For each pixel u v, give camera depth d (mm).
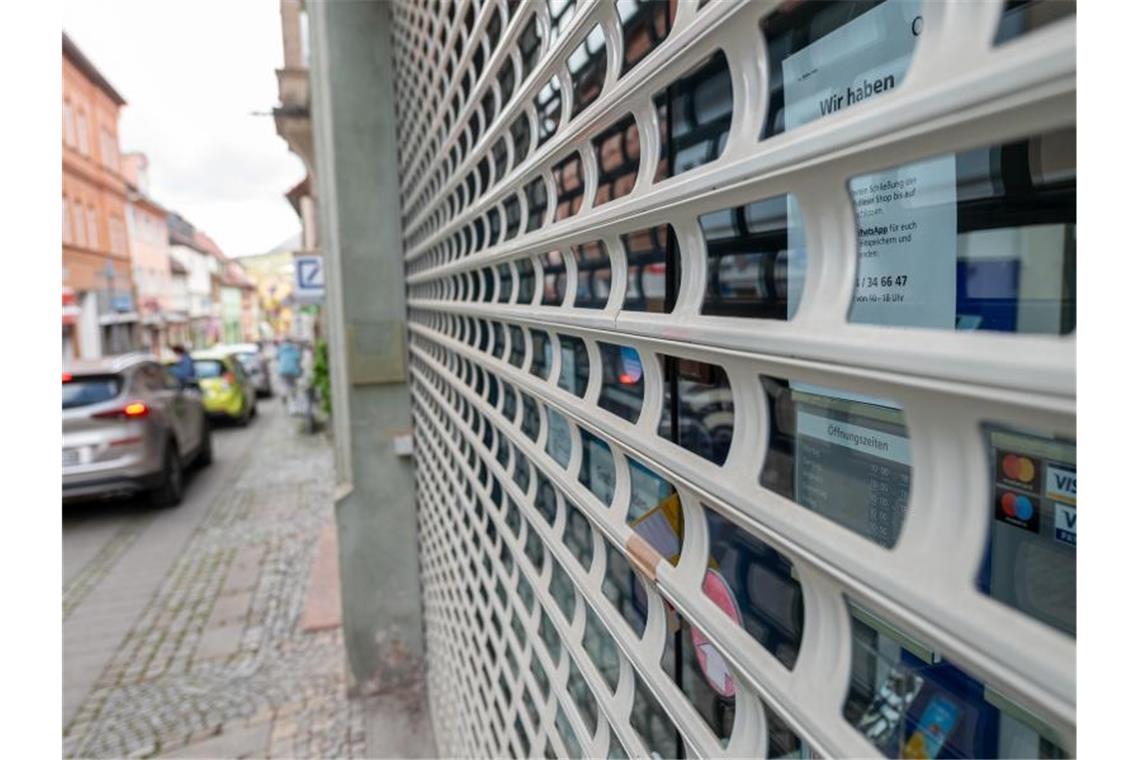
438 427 2719
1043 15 505
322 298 8227
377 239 3398
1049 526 531
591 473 1227
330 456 10000
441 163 2258
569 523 1272
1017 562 559
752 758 674
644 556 856
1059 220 521
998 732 539
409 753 3072
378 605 3516
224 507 7262
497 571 1790
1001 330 568
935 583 435
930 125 417
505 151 1518
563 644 1245
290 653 4027
